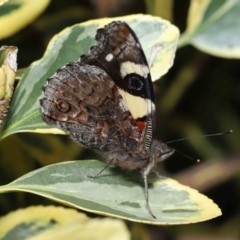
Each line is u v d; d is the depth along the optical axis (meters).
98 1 0.46
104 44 0.41
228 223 0.48
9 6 0.42
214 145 0.49
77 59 0.41
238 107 0.50
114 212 0.39
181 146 0.49
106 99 0.41
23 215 0.40
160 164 0.47
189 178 0.46
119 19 0.41
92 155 0.45
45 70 0.41
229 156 0.47
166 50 0.41
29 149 0.44
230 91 0.49
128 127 0.41
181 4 0.47
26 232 0.40
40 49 0.45
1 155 0.44
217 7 0.43
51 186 0.40
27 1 0.42
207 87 0.49
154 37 0.41
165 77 0.47
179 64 0.48
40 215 0.40
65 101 0.41
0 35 0.41
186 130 0.49
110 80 0.41
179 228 0.48
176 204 0.40
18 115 0.41
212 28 0.43
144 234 0.45
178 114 0.49
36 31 0.45
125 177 0.41
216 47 0.43
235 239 0.48
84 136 0.41
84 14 0.46
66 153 0.45
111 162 0.41
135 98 0.41
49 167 0.40
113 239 0.38
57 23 0.46
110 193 0.40
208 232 0.48
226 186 0.50
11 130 0.40
